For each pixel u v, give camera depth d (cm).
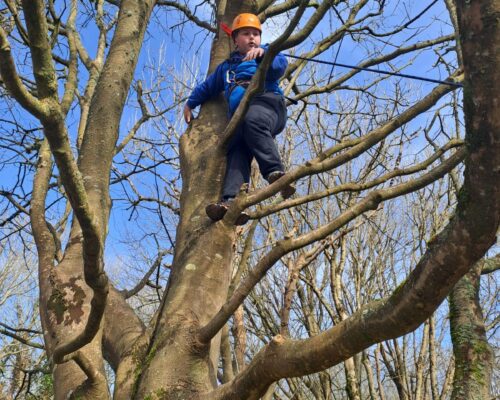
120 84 403
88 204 212
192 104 401
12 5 303
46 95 192
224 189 342
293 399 794
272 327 867
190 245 332
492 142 147
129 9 427
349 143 290
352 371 657
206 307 310
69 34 421
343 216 260
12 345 1407
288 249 249
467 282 319
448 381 751
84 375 311
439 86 273
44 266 367
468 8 148
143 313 939
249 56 360
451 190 810
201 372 288
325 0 262
